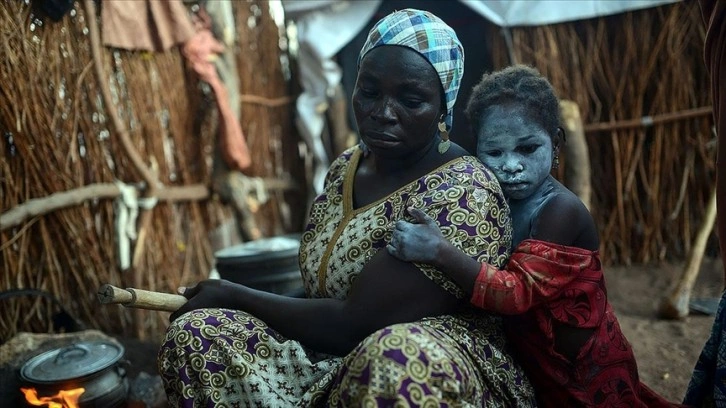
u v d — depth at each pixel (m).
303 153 4.70
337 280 1.55
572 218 1.53
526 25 3.69
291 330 1.51
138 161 3.16
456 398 1.25
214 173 3.77
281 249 2.89
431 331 1.34
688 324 3.02
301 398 1.42
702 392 1.79
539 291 1.45
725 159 1.55
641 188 3.94
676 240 3.94
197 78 3.66
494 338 1.55
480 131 1.60
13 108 2.62
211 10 3.64
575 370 1.55
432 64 1.45
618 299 3.43
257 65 4.26
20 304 2.74
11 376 2.28
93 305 3.01
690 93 3.76
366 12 3.94
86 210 2.97
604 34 3.75
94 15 2.93
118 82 3.16
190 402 1.45
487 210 1.46
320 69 4.09
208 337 1.47
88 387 2.10
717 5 1.54
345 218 1.61
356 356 1.25
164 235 3.45
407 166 1.57
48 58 2.77
